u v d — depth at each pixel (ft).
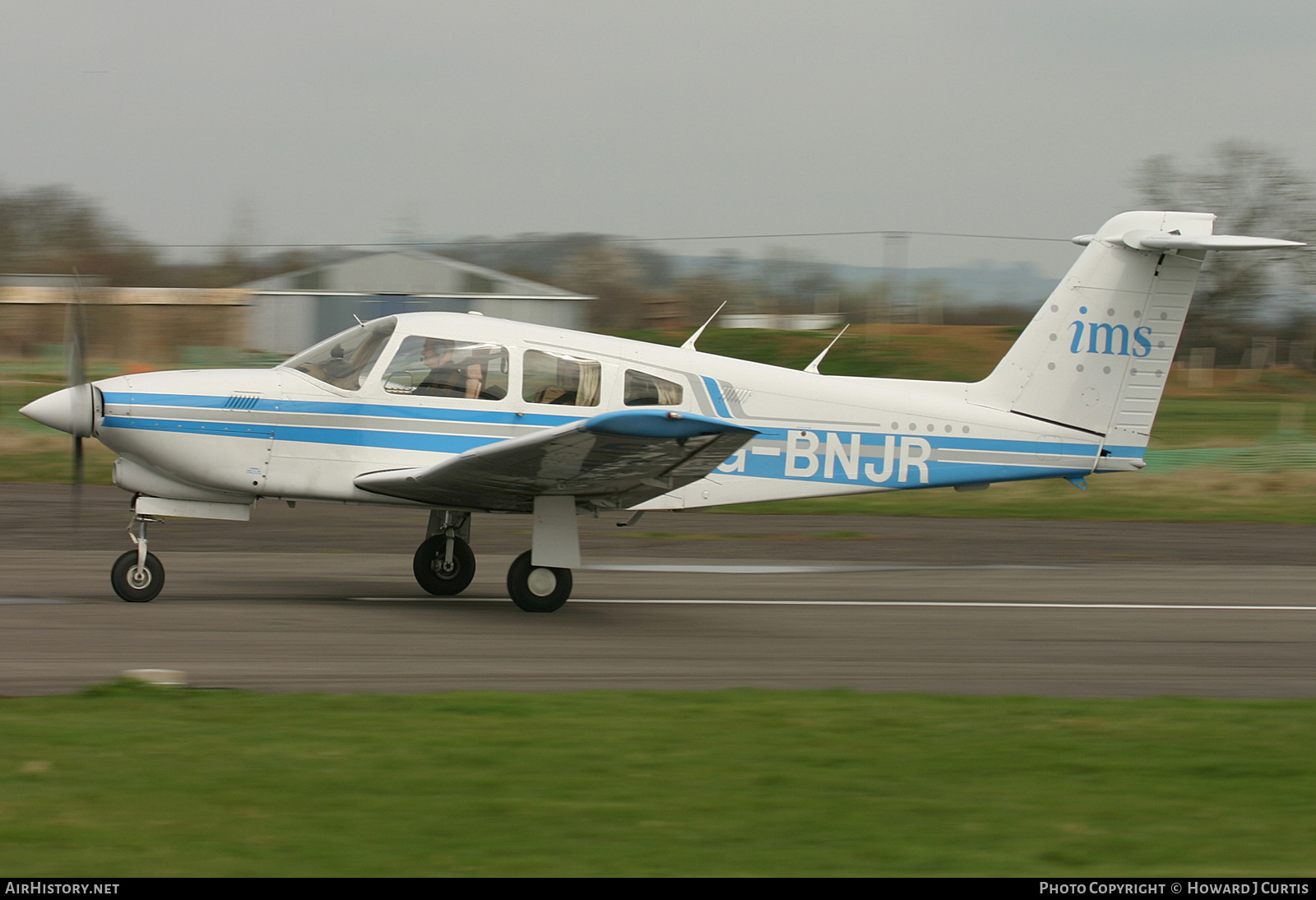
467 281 464.24
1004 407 115.03
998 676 83.35
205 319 402.31
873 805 51.29
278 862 43.14
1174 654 92.63
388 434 99.76
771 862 44.32
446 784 52.70
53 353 362.33
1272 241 110.83
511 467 91.97
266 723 62.08
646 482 97.50
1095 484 218.79
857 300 545.03
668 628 97.55
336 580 115.03
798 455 109.29
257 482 98.22
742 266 557.74
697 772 55.42
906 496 204.03
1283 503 200.64
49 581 108.99
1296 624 106.11
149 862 42.78
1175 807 51.96
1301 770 57.93
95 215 451.94
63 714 62.80
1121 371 115.75
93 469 204.74
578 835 46.83
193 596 103.35
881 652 90.68
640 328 464.24
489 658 83.51
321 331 424.05
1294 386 507.30
